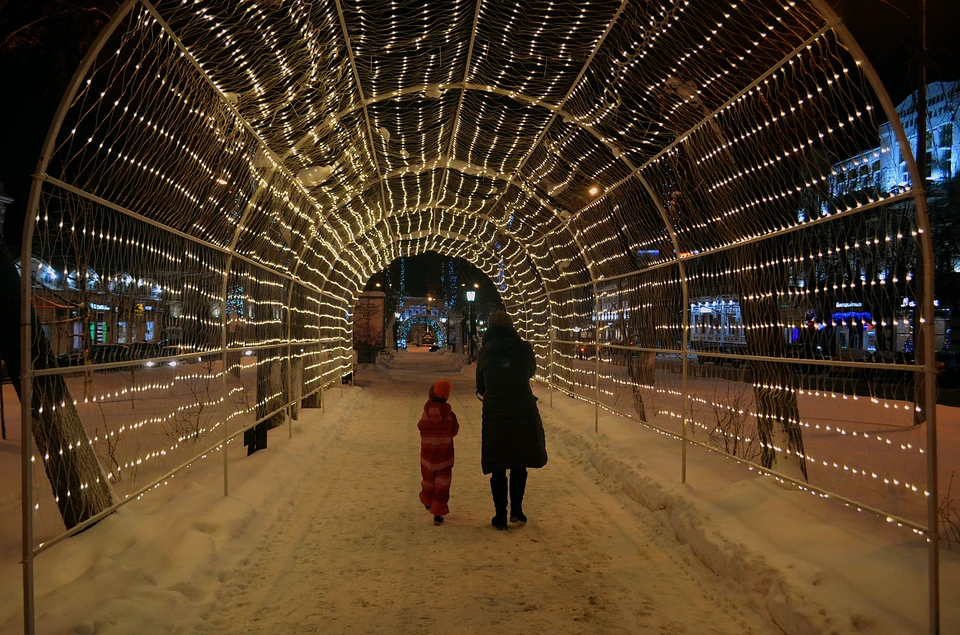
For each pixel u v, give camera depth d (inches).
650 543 185.5
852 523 168.9
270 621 136.3
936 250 678.5
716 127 205.6
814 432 319.0
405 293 2156.7
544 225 452.8
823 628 116.0
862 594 125.0
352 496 239.6
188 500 195.6
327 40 210.5
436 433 210.1
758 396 219.3
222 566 157.1
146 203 166.2
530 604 144.5
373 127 311.1
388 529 199.6
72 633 111.1
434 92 266.5
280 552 178.7
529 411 203.3
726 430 277.0
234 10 160.7
